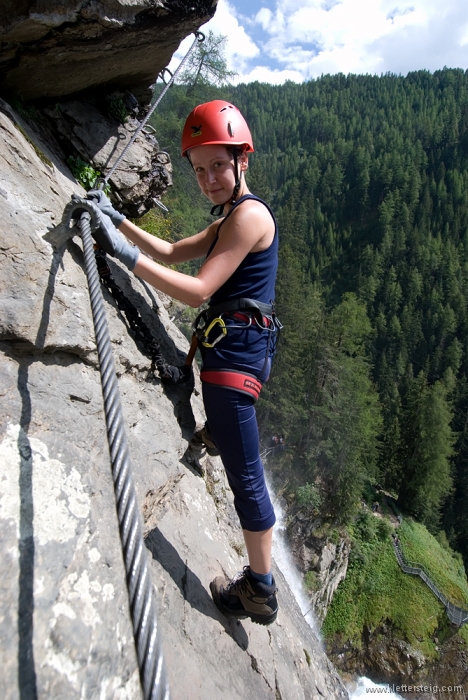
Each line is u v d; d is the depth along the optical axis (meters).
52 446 1.76
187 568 2.51
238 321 2.24
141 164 4.27
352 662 21.86
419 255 82.81
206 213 27.92
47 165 2.82
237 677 2.33
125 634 1.47
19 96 3.27
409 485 33.31
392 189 103.56
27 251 2.04
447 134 123.44
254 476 2.25
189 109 25.86
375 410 30.50
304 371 27.75
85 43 2.85
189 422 3.10
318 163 124.88
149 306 3.18
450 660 21.56
